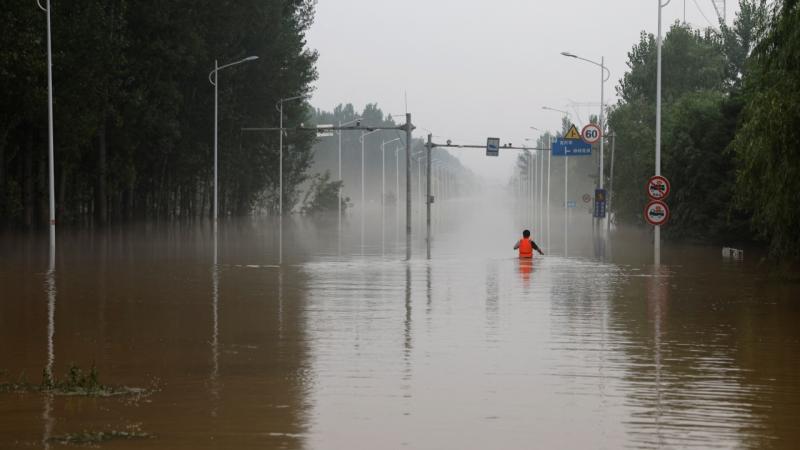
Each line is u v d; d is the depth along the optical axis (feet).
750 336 55.93
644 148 227.40
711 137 163.53
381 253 140.97
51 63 152.15
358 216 367.45
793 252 89.76
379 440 31.50
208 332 57.31
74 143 175.32
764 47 84.28
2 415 34.96
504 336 55.77
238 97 257.14
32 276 97.25
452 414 35.32
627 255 138.62
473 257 131.85
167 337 55.21
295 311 68.08
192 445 30.76
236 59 245.65
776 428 33.06
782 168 80.23
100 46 172.55
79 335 55.98
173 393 39.14
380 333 56.90
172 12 201.77
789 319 64.34
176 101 208.74
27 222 179.22
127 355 48.88
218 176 261.24
